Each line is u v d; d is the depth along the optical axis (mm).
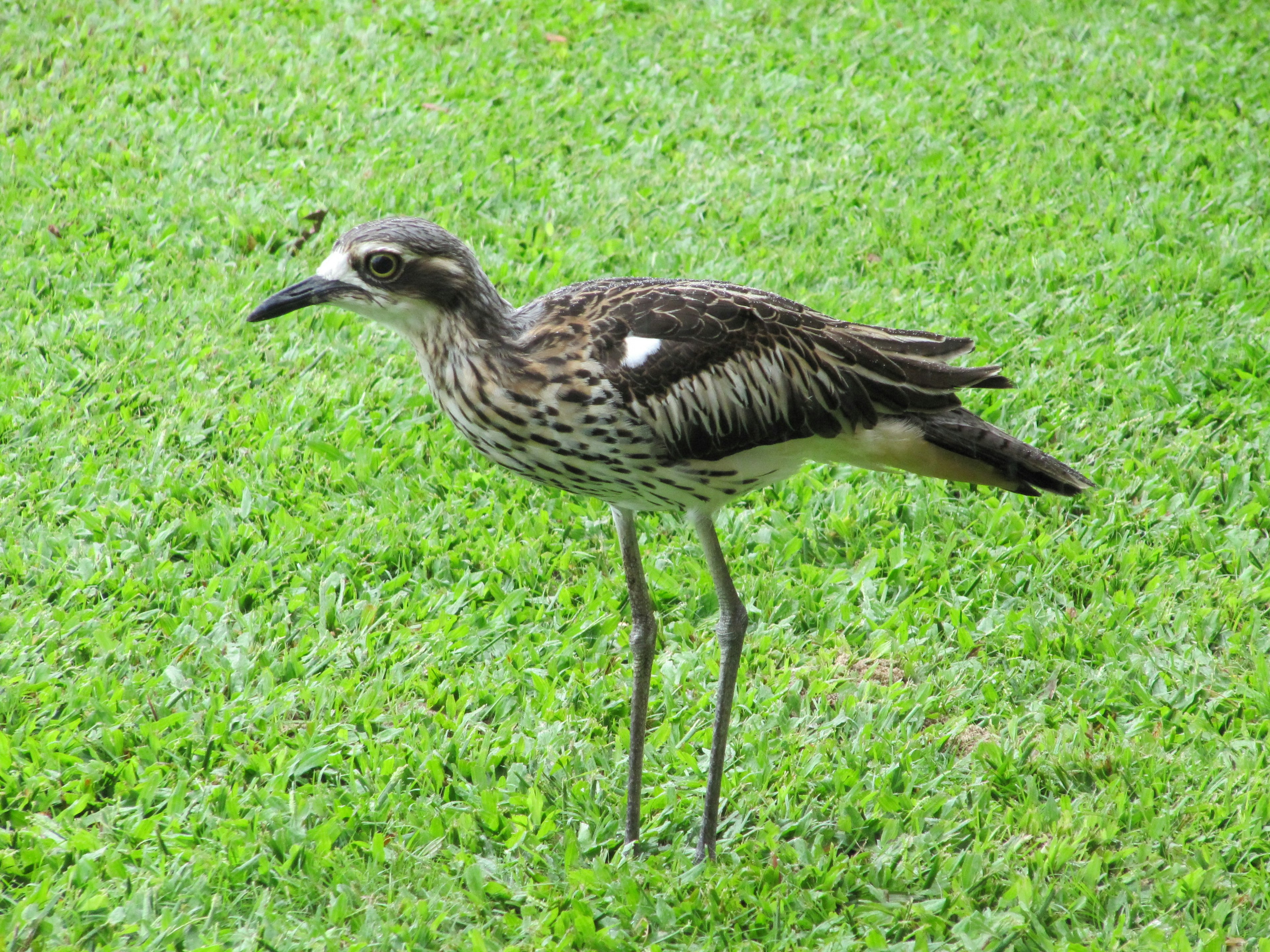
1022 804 5613
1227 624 6582
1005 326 8867
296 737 5949
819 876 5305
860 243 9742
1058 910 5141
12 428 7664
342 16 12531
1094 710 6148
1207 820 5488
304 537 7105
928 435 5707
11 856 5184
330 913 5066
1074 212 10078
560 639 6582
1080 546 7082
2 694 5965
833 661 6562
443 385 5410
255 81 11484
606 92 11539
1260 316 8859
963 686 6293
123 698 6059
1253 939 4957
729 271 9297
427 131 10938
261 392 8102
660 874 5332
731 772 5887
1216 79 11758
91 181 10078
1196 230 9734
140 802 5520
